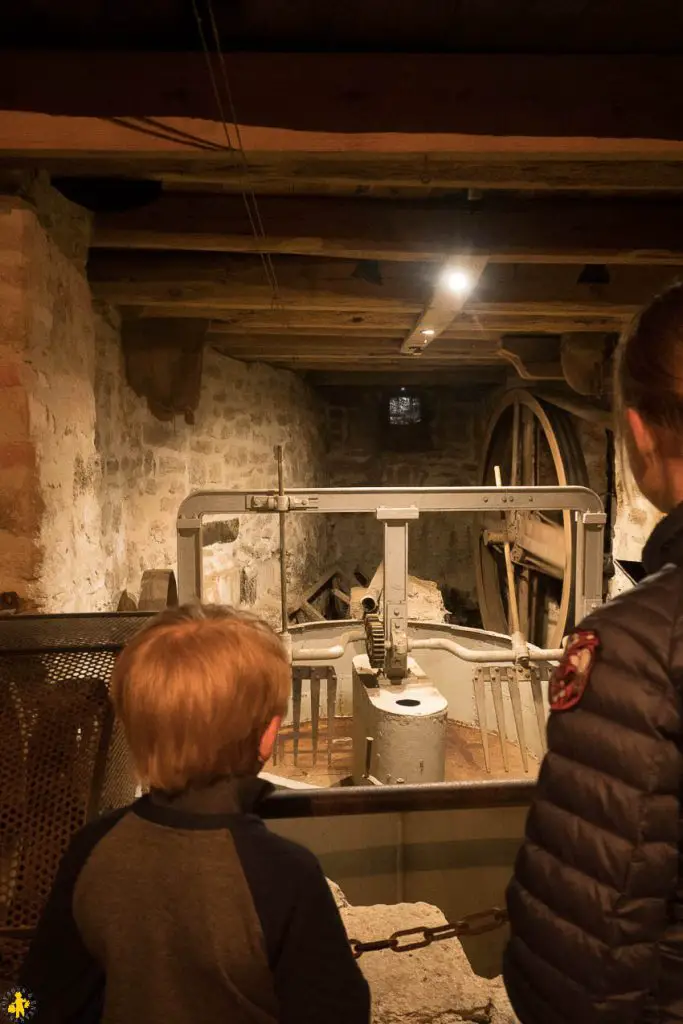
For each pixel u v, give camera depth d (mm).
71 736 1089
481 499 2891
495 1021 1230
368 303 3555
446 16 1704
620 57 1855
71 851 708
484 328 4289
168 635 709
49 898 711
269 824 1653
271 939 640
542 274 3602
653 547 636
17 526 2385
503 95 1859
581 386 4625
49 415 2555
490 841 1617
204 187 2840
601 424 4766
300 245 2943
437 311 3654
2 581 2402
